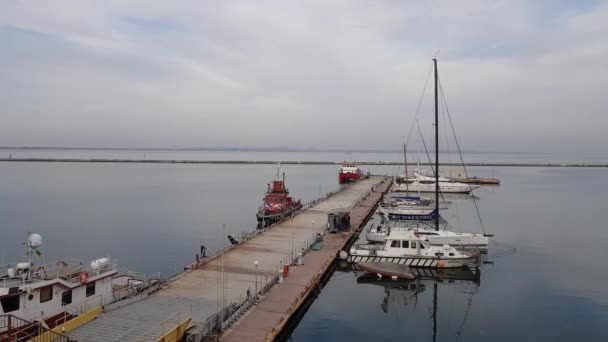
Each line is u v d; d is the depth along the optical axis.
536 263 43.84
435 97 55.00
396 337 26.67
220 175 168.00
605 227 63.47
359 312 30.66
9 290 20.17
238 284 30.50
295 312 27.88
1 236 57.06
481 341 26.16
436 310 31.17
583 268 41.91
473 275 39.38
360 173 138.75
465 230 61.81
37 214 73.62
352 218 61.34
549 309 31.27
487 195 105.19
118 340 19.55
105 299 25.97
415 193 100.50
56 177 152.12
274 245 43.09
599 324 28.48
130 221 67.50
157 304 25.28
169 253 48.50
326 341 25.84
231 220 68.75
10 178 146.12
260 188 117.75
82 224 64.94
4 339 18.02
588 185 129.88
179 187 119.88
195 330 21.27
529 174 178.75
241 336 22.16
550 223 67.00
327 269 37.50
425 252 40.41
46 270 25.30
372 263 38.94
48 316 21.80
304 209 67.94
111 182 134.00
